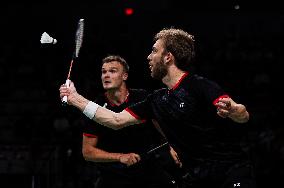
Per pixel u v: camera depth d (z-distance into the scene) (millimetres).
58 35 17156
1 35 17219
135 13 17469
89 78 15672
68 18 17328
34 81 15445
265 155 11109
